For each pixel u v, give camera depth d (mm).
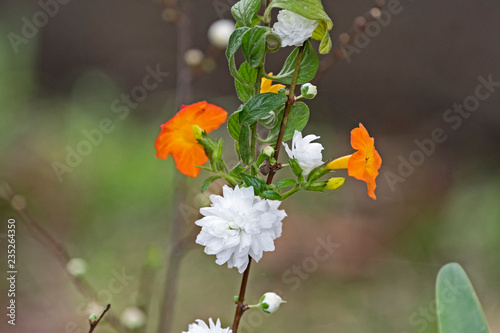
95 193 1282
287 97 485
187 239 666
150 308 915
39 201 1239
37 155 1314
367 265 1252
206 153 500
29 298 1043
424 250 1333
